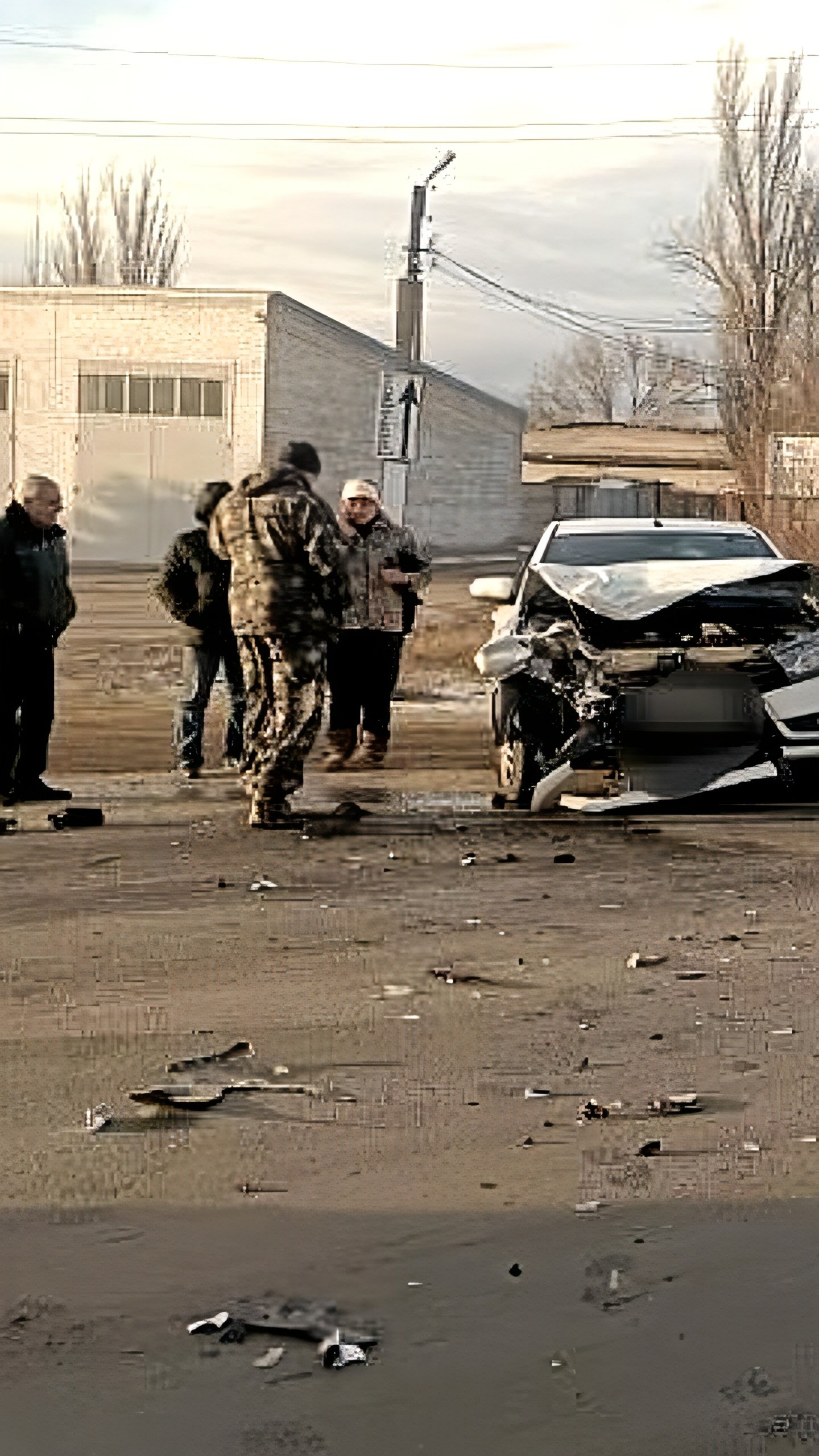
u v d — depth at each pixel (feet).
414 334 113.91
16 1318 14.40
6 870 32.63
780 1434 12.51
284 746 36.99
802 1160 17.70
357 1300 14.66
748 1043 21.70
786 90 156.87
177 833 36.70
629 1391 13.12
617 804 38.11
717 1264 15.24
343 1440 12.52
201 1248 15.72
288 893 30.68
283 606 36.78
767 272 156.87
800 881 31.71
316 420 146.92
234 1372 13.51
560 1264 15.30
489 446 177.58
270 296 141.59
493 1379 13.33
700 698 37.63
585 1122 18.89
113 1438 12.57
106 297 143.84
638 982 24.67
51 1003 23.63
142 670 71.87
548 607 40.68
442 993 24.11
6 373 146.10
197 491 43.98
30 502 39.14
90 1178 17.40
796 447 137.08
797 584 38.55
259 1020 22.79
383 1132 18.62
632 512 170.50
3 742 40.04
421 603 45.73
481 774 45.88
